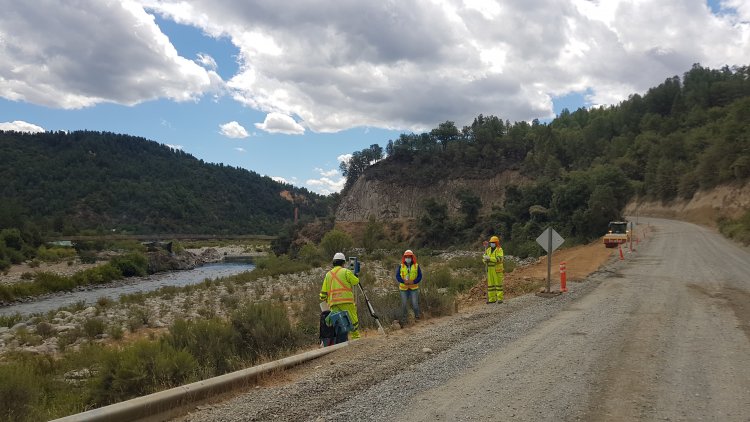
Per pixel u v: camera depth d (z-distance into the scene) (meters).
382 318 11.86
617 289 16.17
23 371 6.75
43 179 170.25
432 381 6.59
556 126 189.88
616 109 170.75
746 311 11.70
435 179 150.00
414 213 145.12
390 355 8.07
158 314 19.30
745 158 66.12
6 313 25.77
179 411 5.48
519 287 17.88
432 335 9.76
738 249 32.66
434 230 92.75
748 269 21.59
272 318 10.55
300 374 7.21
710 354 7.66
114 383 7.18
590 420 5.04
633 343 8.48
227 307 20.95
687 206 79.31
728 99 128.00
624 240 37.16
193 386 5.78
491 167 145.38
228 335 9.88
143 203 175.62
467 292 18.77
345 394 6.07
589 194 59.19
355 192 163.12
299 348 10.30
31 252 65.88
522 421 5.04
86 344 13.70
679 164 89.12
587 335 9.23
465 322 11.33
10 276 46.38
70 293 35.72
